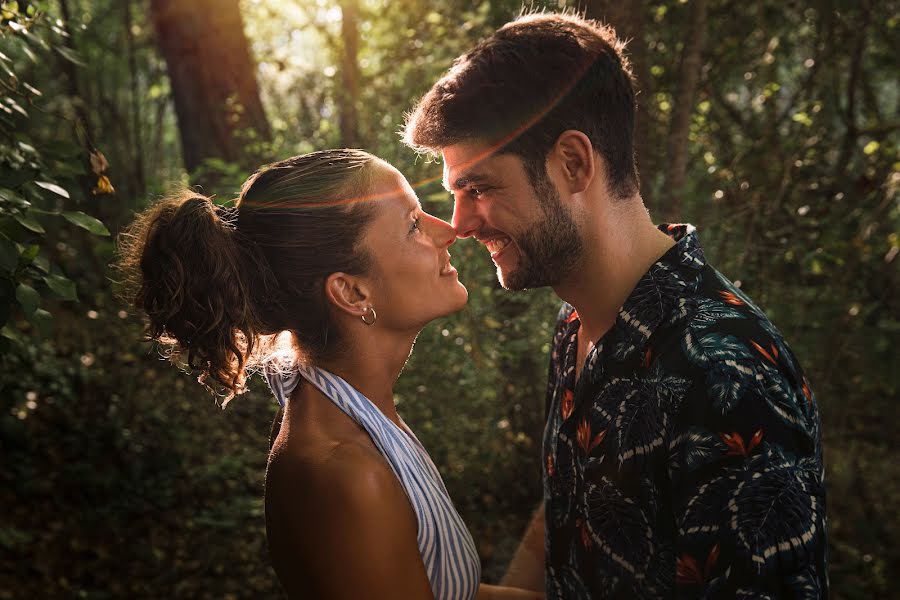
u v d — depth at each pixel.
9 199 1.61
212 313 1.32
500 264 1.43
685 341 1.23
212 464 4.76
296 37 5.72
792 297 3.70
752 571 1.12
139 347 4.84
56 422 4.73
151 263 1.34
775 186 3.98
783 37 4.55
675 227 1.42
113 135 6.82
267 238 1.38
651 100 3.31
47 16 1.92
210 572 4.09
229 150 5.26
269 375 1.50
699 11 3.05
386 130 3.96
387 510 1.25
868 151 4.29
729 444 1.15
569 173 1.33
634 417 1.28
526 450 3.89
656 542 1.27
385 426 1.38
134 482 4.54
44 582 3.79
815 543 1.13
